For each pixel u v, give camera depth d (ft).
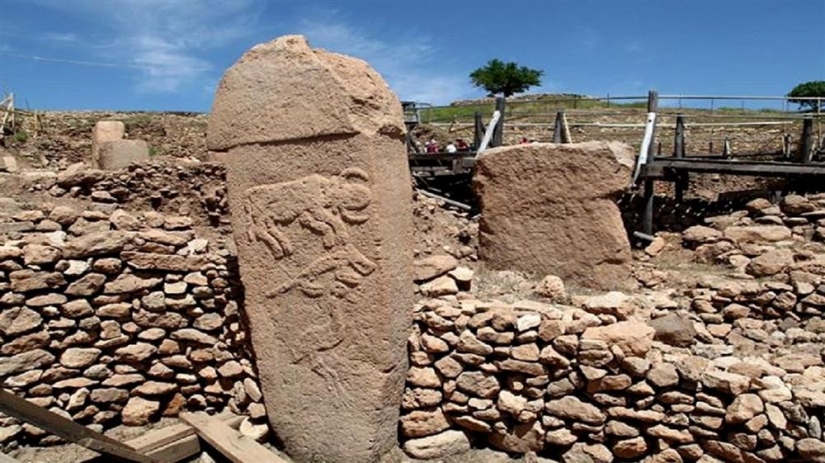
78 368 12.09
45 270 11.82
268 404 12.16
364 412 10.96
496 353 11.24
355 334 10.92
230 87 11.86
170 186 23.11
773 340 15.64
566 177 18.20
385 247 10.55
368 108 10.44
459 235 24.81
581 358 10.77
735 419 9.73
